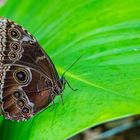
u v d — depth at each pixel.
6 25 0.52
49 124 0.50
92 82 0.52
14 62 0.52
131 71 0.52
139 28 0.56
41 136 0.49
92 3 0.60
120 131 0.82
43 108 0.52
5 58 0.52
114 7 0.58
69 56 0.57
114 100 0.49
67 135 0.48
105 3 0.59
